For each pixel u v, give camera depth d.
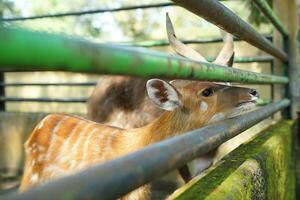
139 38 11.48
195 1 1.57
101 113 4.39
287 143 3.43
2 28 0.71
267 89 6.70
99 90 4.48
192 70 1.41
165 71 1.20
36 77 9.84
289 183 3.49
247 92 2.70
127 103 4.20
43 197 0.75
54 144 2.72
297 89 4.36
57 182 0.81
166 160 1.16
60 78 9.45
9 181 5.47
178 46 3.00
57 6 9.49
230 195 1.62
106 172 0.92
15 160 5.74
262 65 6.57
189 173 3.22
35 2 9.23
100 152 2.58
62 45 0.81
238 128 2.07
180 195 1.57
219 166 2.04
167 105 2.62
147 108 4.05
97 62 0.90
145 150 1.11
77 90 9.44
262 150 2.49
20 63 0.74
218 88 2.69
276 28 3.88
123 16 11.93
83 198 0.83
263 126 4.48
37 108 10.30
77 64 0.85
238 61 4.61
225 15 1.88
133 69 1.03
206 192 1.60
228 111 2.68
